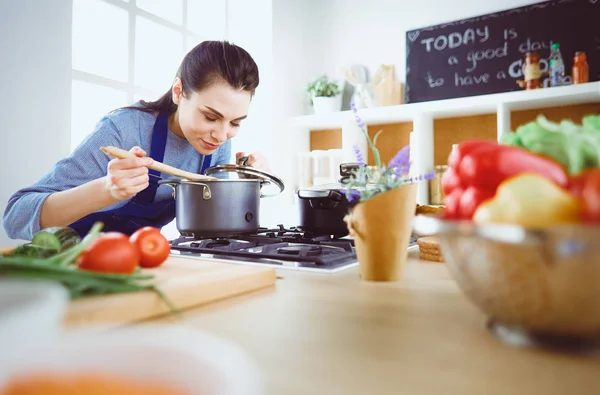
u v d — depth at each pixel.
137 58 2.63
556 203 0.37
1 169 1.84
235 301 0.60
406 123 3.07
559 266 0.33
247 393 0.15
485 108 2.64
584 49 2.54
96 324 0.46
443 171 2.74
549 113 2.60
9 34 1.85
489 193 0.43
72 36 2.10
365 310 0.54
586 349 0.38
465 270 0.40
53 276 0.49
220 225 1.15
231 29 3.34
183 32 2.93
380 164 0.71
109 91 2.47
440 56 2.94
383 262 0.71
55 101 2.02
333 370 0.36
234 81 1.47
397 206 0.69
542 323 0.38
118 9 2.50
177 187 1.19
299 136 3.42
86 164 1.49
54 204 1.29
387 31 3.16
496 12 2.77
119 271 0.61
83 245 0.59
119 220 1.46
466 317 0.51
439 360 0.37
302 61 3.51
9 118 1.86
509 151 0.43
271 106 3.20
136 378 0.18
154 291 0.53
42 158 1.98
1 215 1.85
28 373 0.17
